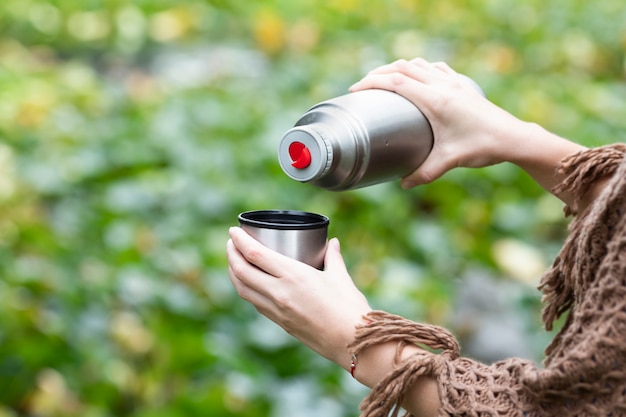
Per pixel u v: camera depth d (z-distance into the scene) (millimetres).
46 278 3107
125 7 7301
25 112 4812
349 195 3961
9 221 3643
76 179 4184
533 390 1234
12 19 7176
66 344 2773
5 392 2711
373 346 1351
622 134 5289
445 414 1275
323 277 1393
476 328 3234
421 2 7859
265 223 1415
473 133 1575
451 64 6270
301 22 6887
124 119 4910
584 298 1266
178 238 3637
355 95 1567
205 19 7324
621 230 1211
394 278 3420
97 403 2707
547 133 1587
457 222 4035
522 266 3674
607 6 8156
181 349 2725
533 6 7992
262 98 5242
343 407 2619
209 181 4031
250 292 1425
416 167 1612
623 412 1186
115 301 3102
